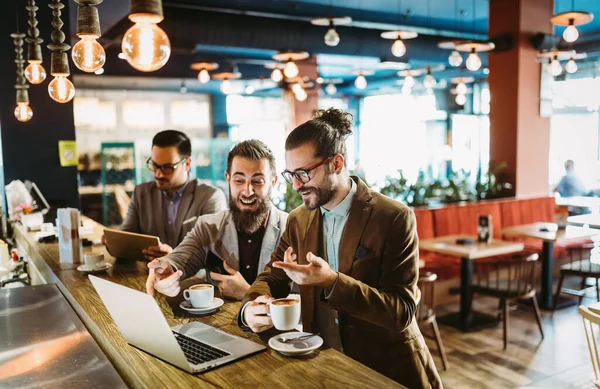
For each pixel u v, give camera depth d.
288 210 6.48
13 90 5.01
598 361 2.50
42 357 1.43
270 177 2.10
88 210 11.73
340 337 1.69
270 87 13.80
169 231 3.06
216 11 7.48
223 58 11.15
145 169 10.92
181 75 11.23
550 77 7.68
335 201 1.68
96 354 1.45
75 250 2.65
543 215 7.20
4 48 4.95
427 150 15.52
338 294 1.44
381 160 17.00
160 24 7.03
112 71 10.52
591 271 5.11
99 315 1.76
